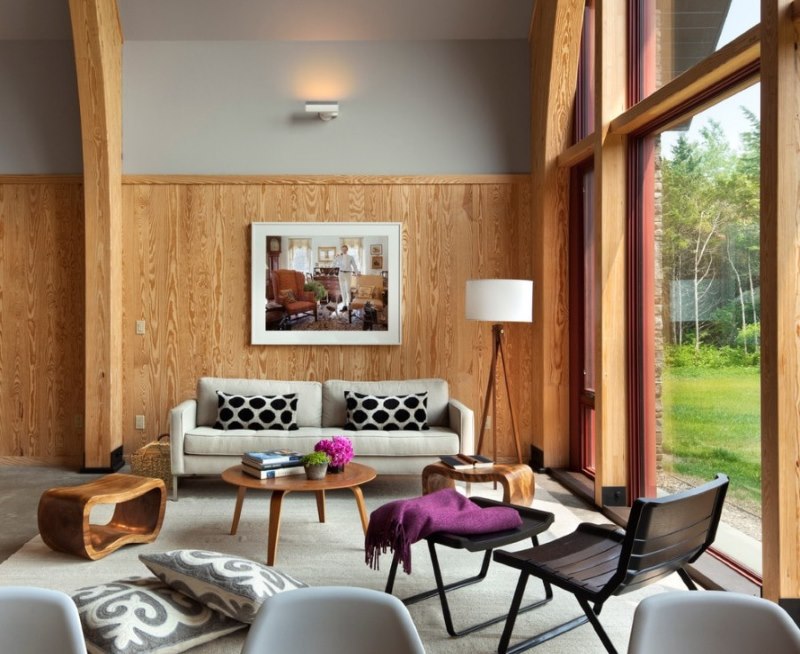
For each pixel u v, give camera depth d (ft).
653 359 13.66
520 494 13.35
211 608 8.51
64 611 4.65
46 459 19.24
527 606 9.64
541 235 18.56
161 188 19.21
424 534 9.02
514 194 19.54
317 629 4.66
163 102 19.29
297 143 19.44
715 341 11.43
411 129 19.57
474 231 19.48
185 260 19.21
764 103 8.75
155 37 19.22
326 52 19.47
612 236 14.28
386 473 15.89
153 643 7.71
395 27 19.30
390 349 19.42
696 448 12.03
